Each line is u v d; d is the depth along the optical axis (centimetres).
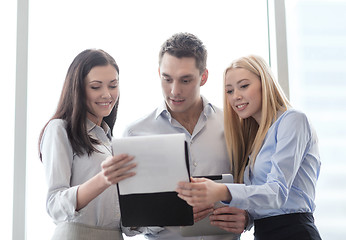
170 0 220
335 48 211
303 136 156
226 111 178
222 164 182
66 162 156
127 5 218
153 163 133
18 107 202
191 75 171
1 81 208
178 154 132
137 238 204
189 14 220
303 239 152
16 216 196
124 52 215
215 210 164
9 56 210
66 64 214
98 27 216
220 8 220
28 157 204
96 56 165
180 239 173
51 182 154
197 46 173
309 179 162
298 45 214
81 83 163
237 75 168
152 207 140
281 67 211
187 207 139
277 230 157
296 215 157
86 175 160
